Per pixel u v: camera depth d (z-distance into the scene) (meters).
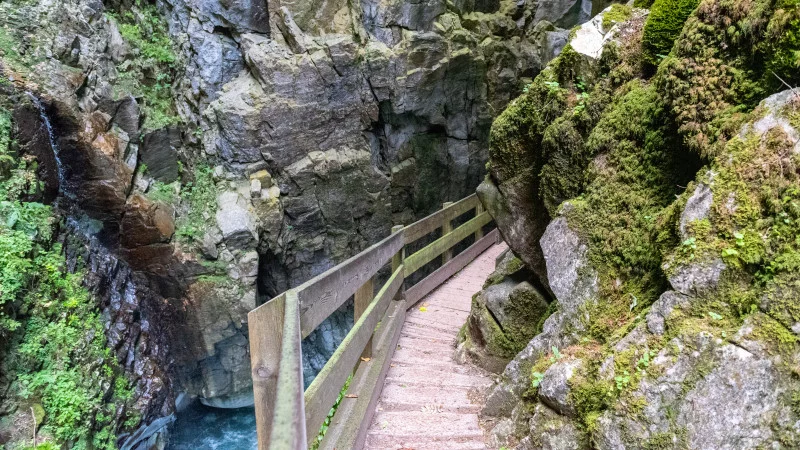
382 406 3.01
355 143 9.95
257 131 9.05
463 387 3.30
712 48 2.13
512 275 3.89
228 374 9.34
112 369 6.92
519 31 11.41
